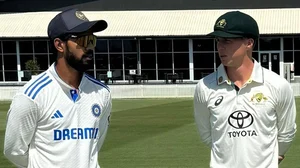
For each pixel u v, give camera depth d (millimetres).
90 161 3016
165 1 37875
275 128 3352
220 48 3246
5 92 23328
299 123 11750
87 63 2943
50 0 39094
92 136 3025
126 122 12797
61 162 2908
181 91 22891
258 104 3221
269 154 3295
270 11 36531
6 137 2965
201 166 7422
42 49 35938
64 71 2945
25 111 2859
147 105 18141
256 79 3219
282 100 3258
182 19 36188
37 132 2934
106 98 3158
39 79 2938
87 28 2846
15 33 35188
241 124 3252
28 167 3027
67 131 2922
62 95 2930
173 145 9227
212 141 3447
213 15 36625
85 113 3004
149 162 7770
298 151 8297
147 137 10250
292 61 34562
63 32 2881
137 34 34188
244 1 37250
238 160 3277
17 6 39438
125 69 35750
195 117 3551
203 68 35031
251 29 3197
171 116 14016
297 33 33031
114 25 35812
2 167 7590
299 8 36656
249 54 3270
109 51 35656
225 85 3281
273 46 34688
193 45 34906
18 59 36031
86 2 38688
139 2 38125
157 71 35469
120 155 8398
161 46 35219
